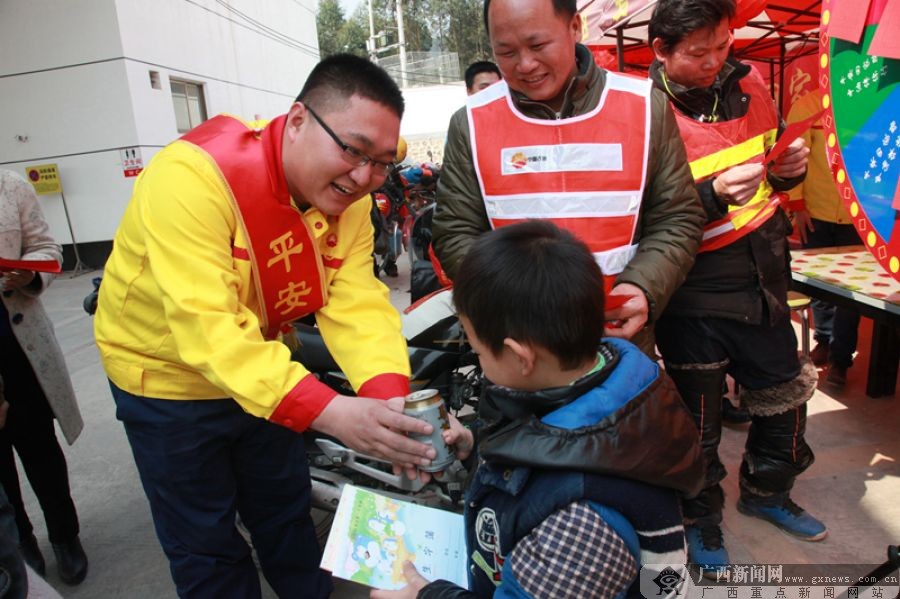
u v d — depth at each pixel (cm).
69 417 228
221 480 163
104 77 872
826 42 180
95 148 895
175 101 1028
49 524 230
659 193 166
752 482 231
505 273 93
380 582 119
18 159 905
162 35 958
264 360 131
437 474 138
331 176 134
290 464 183
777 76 607
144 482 162
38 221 219
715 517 214
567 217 161
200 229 132
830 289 240
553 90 159
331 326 166
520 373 98
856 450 276
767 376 210
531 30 149
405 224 690
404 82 2638
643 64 572
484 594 111
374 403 132
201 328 129
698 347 206
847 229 353
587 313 93
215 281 132
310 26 1616
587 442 90
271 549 192
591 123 158
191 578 163
